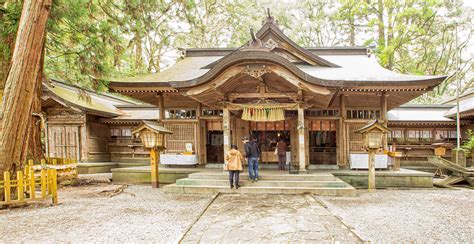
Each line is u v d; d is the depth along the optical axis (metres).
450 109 16.67
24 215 6.61
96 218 6.32
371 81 11.16
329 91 9.35
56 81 17.14
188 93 9.99
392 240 4.77
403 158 15.96
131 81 12.64
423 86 11.30
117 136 17.97
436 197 8.63
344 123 12.38
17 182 7.20
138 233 5.25
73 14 10.09
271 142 13.78
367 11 22.88
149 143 10.73
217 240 4.85
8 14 8.59
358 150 12.31
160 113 13.50
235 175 9.26
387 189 10.25
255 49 9.35
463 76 25.45
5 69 9.50
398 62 24.42
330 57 15.69
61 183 11.03
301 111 10.33
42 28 7.79
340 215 6.42
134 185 11.51
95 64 11.37
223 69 9.41
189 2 16.92
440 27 21.89
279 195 8.73
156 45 23.78
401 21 21.16
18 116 7.61
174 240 4.86
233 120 13.47
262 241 4.78
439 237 4.93
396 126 16.17
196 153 13.30
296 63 13.83
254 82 10.55
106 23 11.52
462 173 11.30
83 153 15.95
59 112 16.20
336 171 11.39
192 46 24.55
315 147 13.09
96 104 17.66
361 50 15.96
